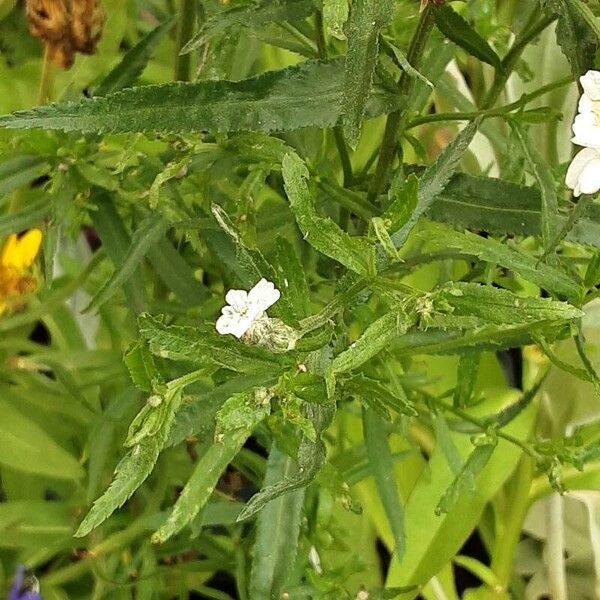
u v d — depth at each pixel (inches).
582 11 7.1
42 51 13.1
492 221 8.5
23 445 11.4
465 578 17.3
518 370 17.7
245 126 7.5
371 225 7.1
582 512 16.6
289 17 8.0
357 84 6.5
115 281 9.4
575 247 10.7
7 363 12.0
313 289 11.2
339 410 10.9
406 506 13.8
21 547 12.1
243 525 12.7
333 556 12.1
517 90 13.7
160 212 9.5
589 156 6.8
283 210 9.8
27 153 9.6
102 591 11.2
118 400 10.8
